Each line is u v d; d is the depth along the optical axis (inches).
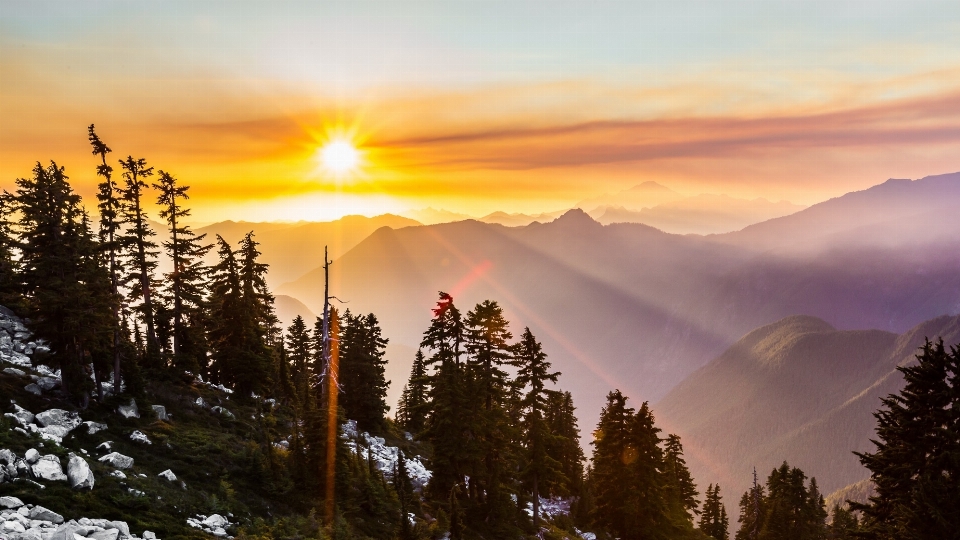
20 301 1925.4
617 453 2069.4
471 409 1870.1
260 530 1211.9
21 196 1617.9
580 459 2913.4
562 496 2807.6
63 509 967.0
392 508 1617.9
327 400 1854.1
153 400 1711.4
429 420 1962.4
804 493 2952.8
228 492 1312.7
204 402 1852.9
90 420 1397.6
